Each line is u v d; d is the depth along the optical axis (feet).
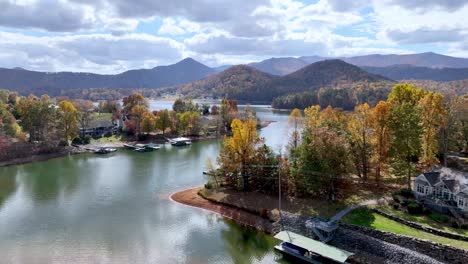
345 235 184.96
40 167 367.25
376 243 173.37
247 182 264.72
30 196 269.23
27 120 440.45
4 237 197.67
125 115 650.43
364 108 264.11
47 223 217.36
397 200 215.31
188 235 204.03
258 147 267.18
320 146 227.40
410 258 161.38
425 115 266.57
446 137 277.85
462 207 191.62
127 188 290.15
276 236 188.44
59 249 185.16
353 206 214.90
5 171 349.20
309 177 227.61
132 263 172.96
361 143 262.67
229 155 267.59
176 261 175.73
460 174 207.21
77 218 225.76
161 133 562.66
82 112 540.93
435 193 209.97
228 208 240.32
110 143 495.41
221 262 175.11
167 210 241.35
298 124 425.69
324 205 222.07
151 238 199.41
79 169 358.02
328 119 314.55
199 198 261.03
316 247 174.91
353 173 272.10
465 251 152.35
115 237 199.72
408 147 237.45
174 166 369.09
